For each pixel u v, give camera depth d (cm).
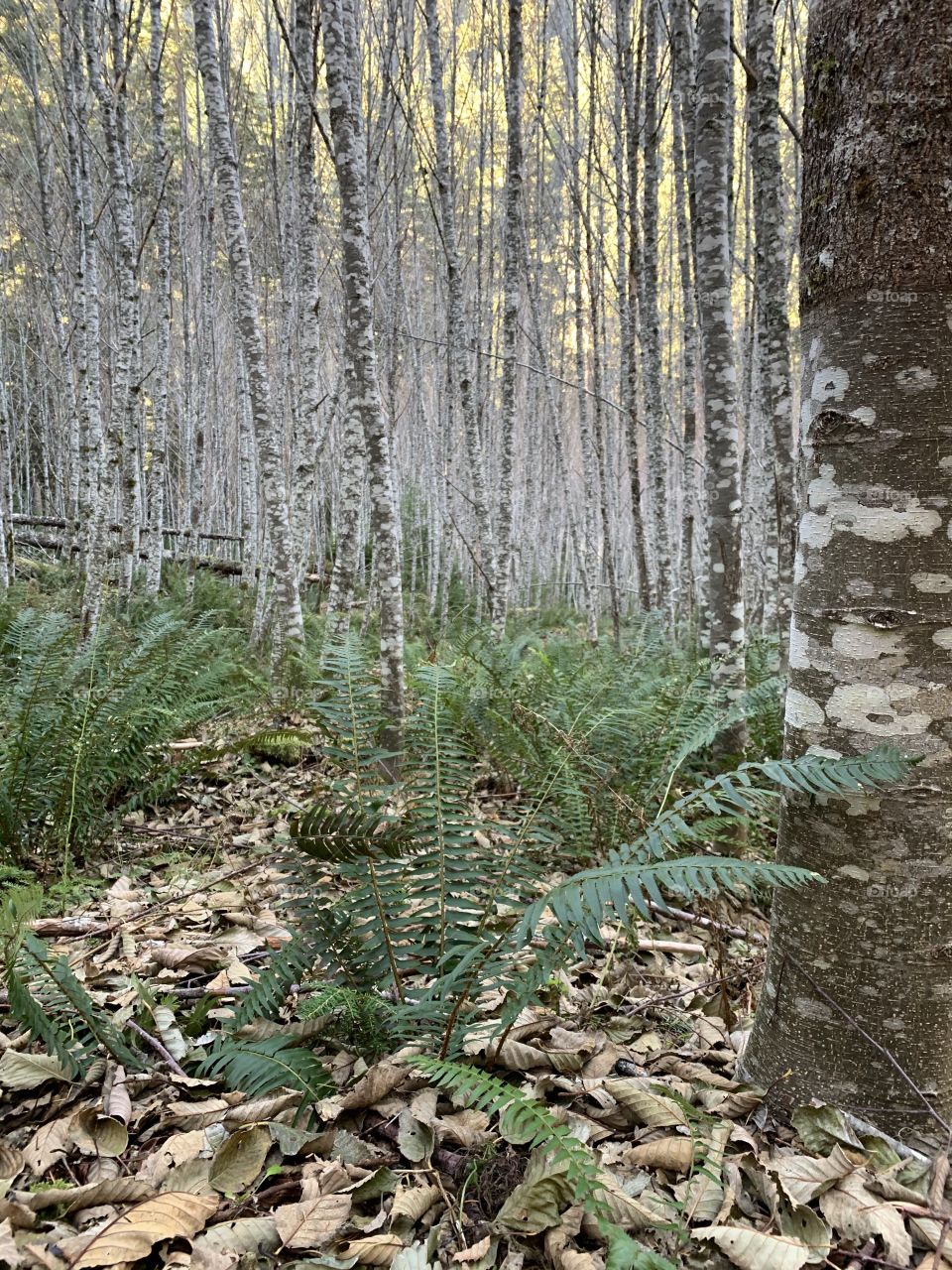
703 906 295
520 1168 163
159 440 1034
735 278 1175
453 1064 159
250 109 1195
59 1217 148
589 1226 150
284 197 1196
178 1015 229
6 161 1242
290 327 1012
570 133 1111
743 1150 171
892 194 152
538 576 1755
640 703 433
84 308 848
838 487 165
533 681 502
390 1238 145
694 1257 144
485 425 1402
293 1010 231
